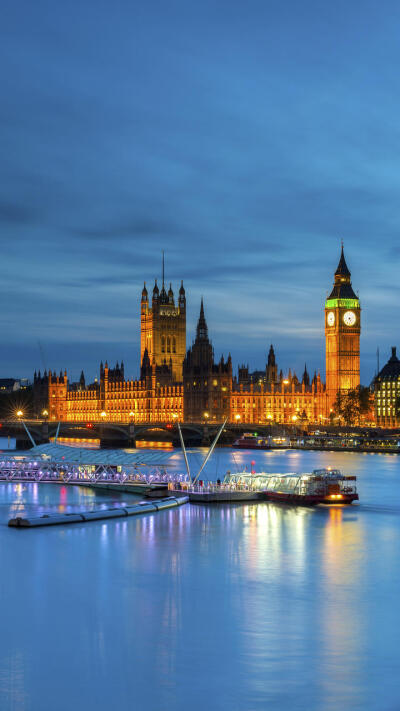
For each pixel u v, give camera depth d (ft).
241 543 443.73
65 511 547.49
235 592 348.79
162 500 572.51
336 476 595.47
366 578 371.97
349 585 360.07
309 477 591.37
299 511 549.95
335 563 399.03
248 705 245.04
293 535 465.47
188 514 533.55
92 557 407.23
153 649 283.59
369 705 245.04
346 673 265.54
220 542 444.96
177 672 265.54
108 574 375.45
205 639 292.81
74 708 242.78
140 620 311.68
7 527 481.46
